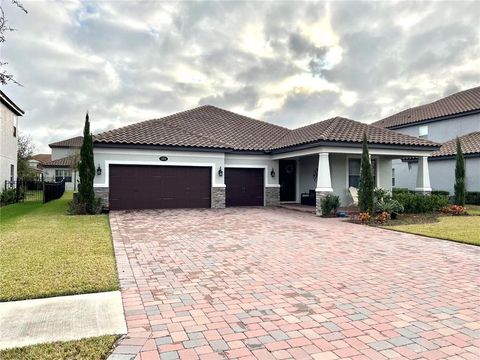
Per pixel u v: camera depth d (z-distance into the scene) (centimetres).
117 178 1727
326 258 799
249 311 485
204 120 2381
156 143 1756
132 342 392
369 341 400
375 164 1972
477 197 2178
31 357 353
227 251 858
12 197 2116
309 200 2006
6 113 2219
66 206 1914
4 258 738
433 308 503
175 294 551
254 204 2056
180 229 1170
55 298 521
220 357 362
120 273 661
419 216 1576
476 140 2327
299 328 432
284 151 1906
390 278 650
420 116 2936
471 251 884
